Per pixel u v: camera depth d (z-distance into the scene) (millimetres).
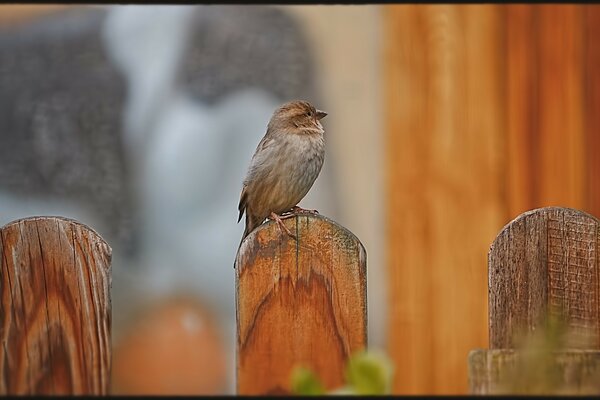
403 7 11734
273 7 12805
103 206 12859
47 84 13023
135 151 12969
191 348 12508
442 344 11141
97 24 13125
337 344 7648
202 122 12945
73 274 7605
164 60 13031
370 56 12039
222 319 12688
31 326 7578
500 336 7648
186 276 12750
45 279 7605
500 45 11477
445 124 11555
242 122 12922
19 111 13016
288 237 7680
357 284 7672
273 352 7625
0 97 12977
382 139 11797
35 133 12945
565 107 11406
